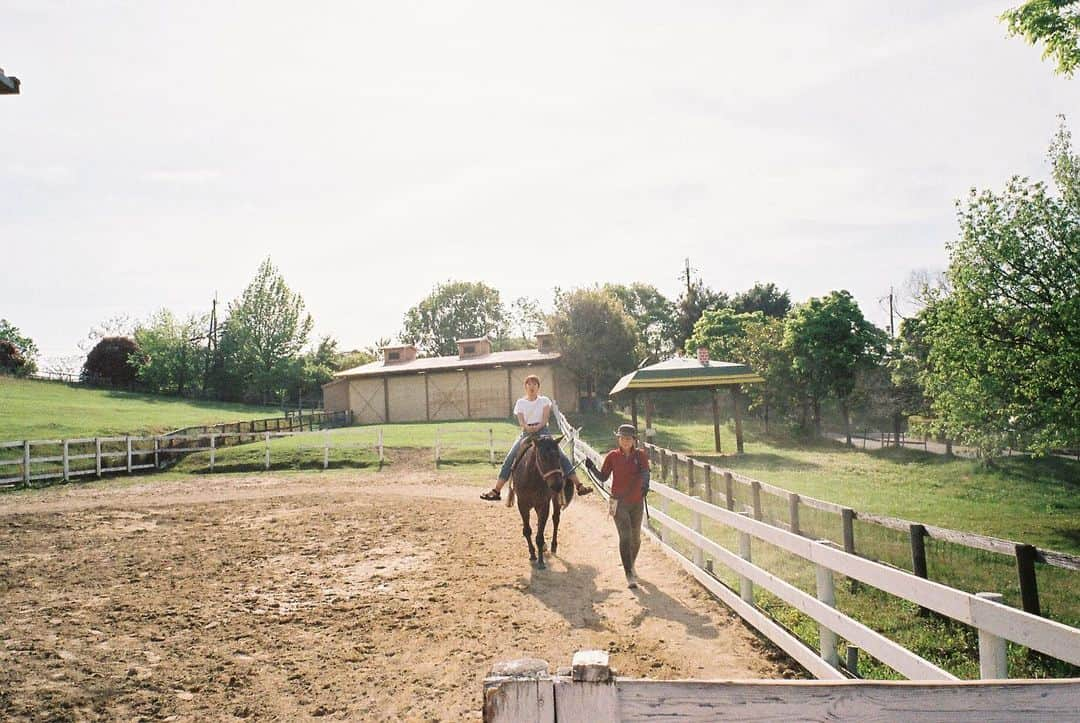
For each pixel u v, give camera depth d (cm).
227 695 538
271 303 6888
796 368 3938
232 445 3128
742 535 704
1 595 831
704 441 3691
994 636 318
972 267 1697
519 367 4881
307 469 2470
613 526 1271
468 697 525
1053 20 1339
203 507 1609
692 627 675
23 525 1380
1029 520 1450
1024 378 1639
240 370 6812
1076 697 180
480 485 1986
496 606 763
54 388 5553
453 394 4934
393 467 2470
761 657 588
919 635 644
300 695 536
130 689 549
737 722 180
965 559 983
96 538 1216
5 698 529
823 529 1177
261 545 1130
